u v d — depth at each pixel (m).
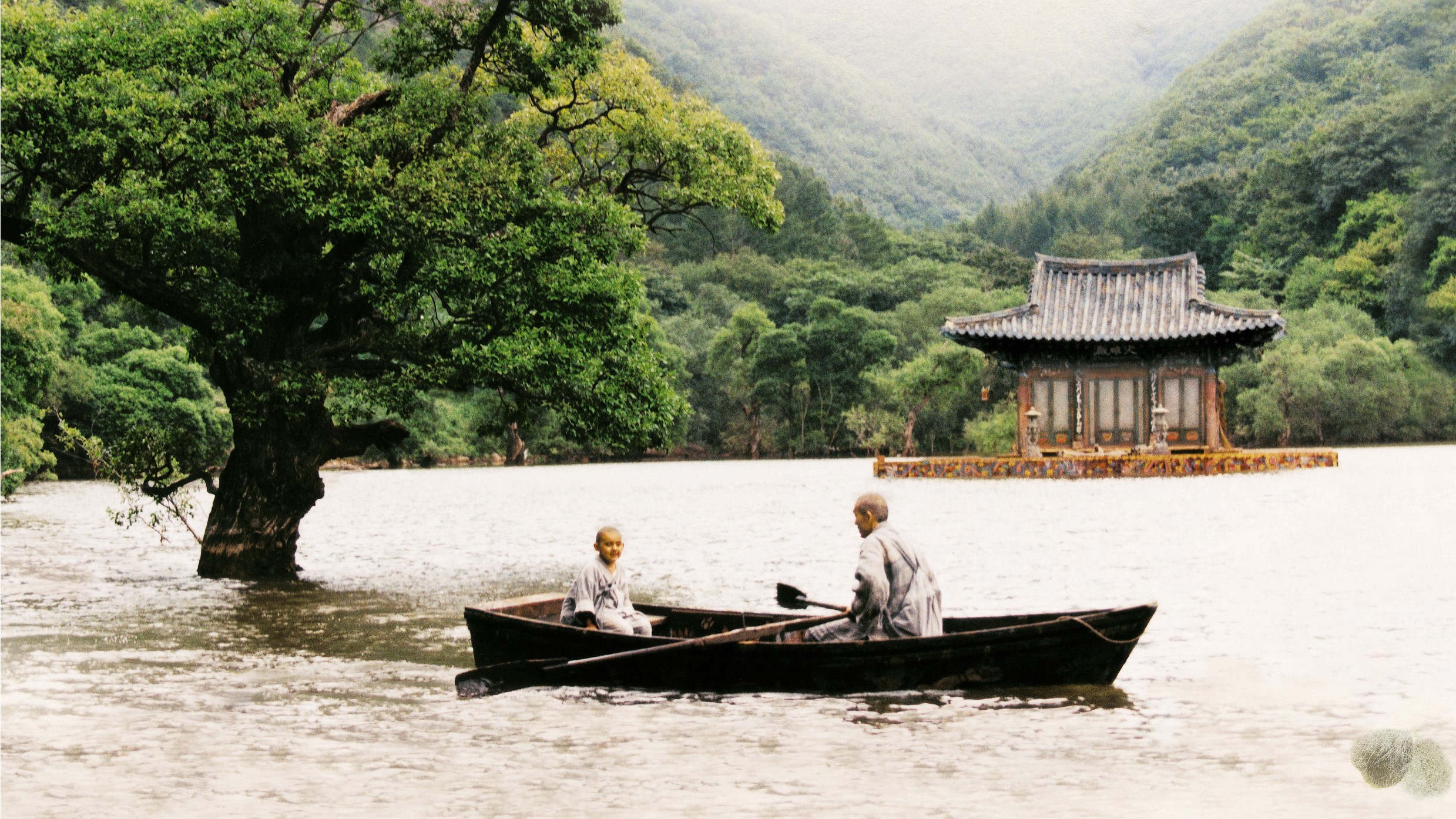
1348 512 30.41
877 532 11.78
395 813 7.98
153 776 8.95
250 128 19.08
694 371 106.56
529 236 20.27
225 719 10.76
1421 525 26.67
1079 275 55.84
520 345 19.97
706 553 24.84
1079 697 10.94
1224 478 47.06
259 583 21.17
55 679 12.63
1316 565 20.16
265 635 15.52
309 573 22.86
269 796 8.38
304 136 19.45
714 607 17.00
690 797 8.19
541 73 22.09
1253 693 10.95
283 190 19.30
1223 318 52.06
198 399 76.88
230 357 20.55
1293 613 15.32
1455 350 80.50
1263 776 8.43
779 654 11.24
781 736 9.83
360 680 12.51
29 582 21.59
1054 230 194.75
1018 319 54.22
